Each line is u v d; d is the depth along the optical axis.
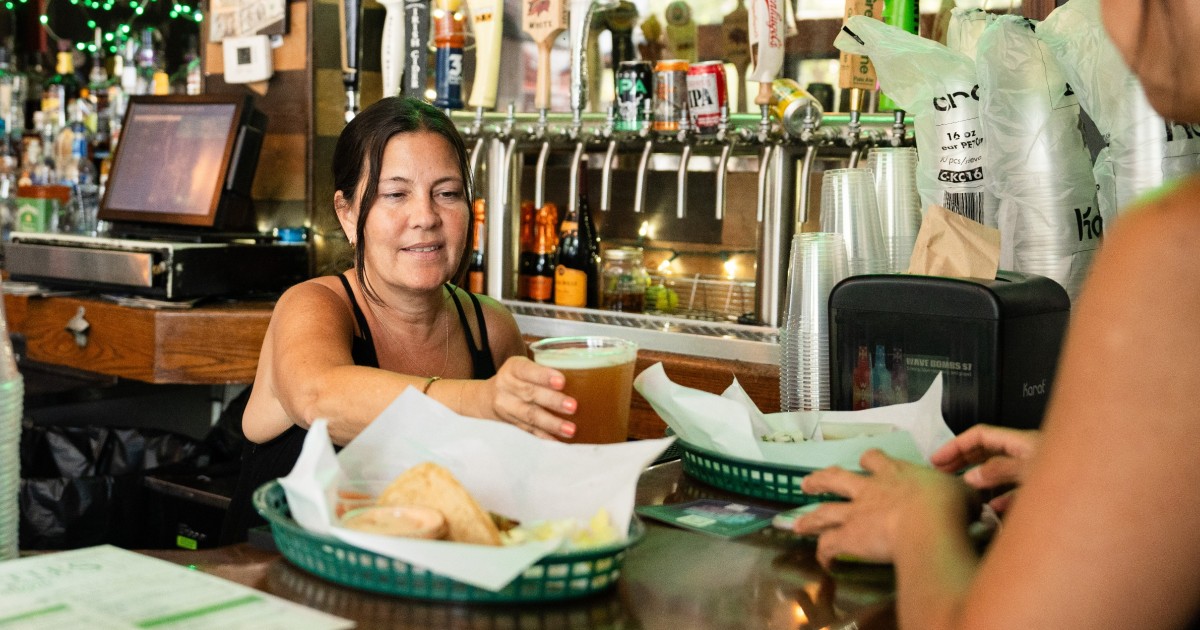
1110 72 1.85
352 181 1.81
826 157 2.78
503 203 3.11
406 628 0.83
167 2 4.44
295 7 3.46
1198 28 0.65
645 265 3.41
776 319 2.79
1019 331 1.37
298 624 0.81
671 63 2.81
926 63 2.00
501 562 0.83
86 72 4.71
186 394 3.62
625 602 0.91
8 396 1.01
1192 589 0.62
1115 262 0.64
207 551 1.02
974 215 2.00
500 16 3.04
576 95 2.92
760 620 0.87
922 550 0.84
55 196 3.76
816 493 1.00
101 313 3.13
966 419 1.38
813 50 3.10
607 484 1.00
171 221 3.26
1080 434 0.64
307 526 0.94
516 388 1.20
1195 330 0.61
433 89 3.47
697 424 1.29
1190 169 1.81
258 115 3.37
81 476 2.86
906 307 1.42
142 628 0.78
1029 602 0.65
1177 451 0.61
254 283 3.27
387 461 1.05
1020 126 1.93
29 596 0.85
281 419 1.81
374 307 1.86
